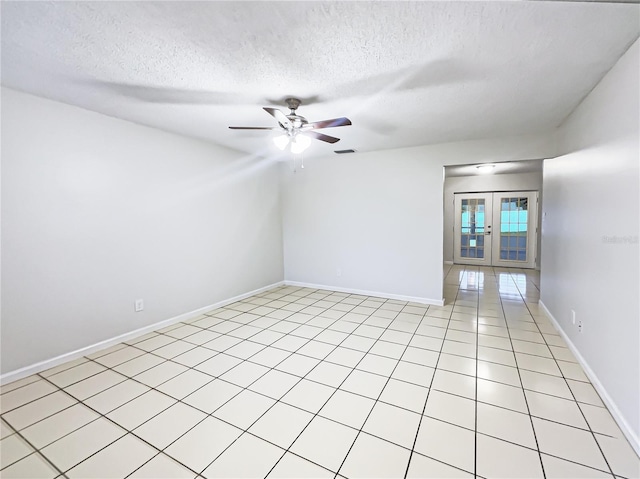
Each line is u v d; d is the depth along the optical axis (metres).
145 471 1.58
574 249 2.74
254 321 3.72
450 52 1.82
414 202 4.34
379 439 1.77
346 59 1.89
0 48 1.77
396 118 3.00
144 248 3.31
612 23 1.54
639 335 1.63
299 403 2.12
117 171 3.04
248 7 1.42
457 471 1.55
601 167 2.16
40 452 1.71
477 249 7.39
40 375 2.49
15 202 2.39
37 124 2.48
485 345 2.97
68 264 2.71
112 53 1.82
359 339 3.16
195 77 2.12
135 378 2.45
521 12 1.47
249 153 4.68
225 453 1.69
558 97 2.50
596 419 1.89
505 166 5.60
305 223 5.30
